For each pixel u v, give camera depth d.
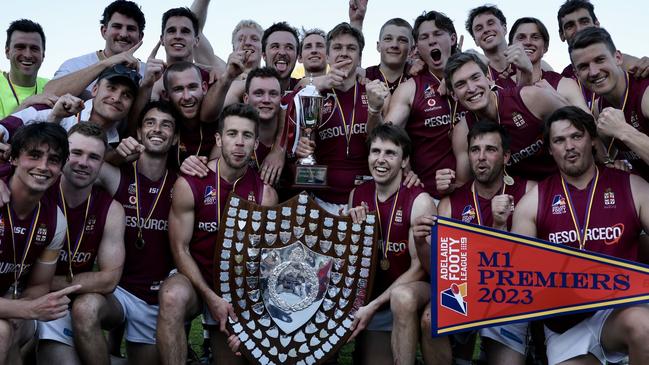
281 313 4.89
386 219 5.15
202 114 5.66
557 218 4.74
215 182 5.16
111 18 6.68
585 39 5.05
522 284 4.48
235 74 5.47
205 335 6.14
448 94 6.01
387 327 5.08
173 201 5.14
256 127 5.11
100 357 4.68
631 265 4.35
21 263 4.52
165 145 5.22
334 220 4.93
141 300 5.22
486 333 4.93
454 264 4.53
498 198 4.73
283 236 4.93
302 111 5.66
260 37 7.84
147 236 5.23
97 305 4.71
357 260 4.93
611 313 4.46
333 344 4.87
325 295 4.92
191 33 6.79
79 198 4.83
